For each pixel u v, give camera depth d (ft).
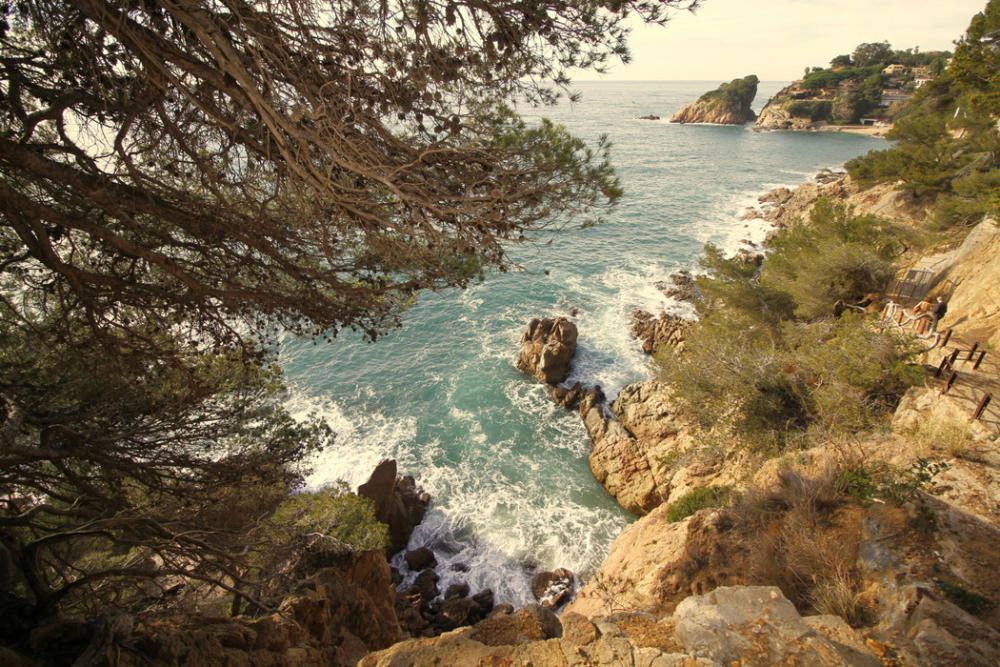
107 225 17.85
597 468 71.00
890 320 52.31
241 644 21.93
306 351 97.96
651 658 14.25
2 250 18.01
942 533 23.36
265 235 17.95
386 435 78.54
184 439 24.67
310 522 36.58
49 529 21.50
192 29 12.33
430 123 16.42
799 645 14.56
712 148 333.21
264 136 15.44
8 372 21.01
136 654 17.70
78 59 13.71
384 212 17.39
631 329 102.73
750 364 49.14
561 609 53.83
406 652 15.15
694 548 29.55
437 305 114.52
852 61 522.06
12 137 15.23
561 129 16.76
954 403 34.04
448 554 61.21
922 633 16.15
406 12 13.35
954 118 121.49
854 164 159.12
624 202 196.03
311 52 13.60
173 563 24.36
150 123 15.33
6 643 17.76
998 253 54.34
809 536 25.29
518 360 93.61
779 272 78.38
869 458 30.86
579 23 14.43
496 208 15.80
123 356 19.51
